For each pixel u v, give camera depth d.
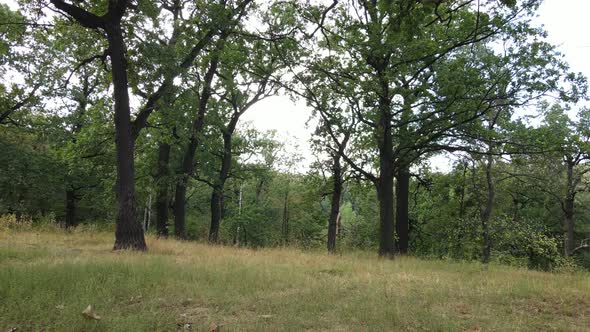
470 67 15.77
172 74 13.26
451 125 15.88
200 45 14.34
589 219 35.19
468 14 14.93
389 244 17.05
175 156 27.55
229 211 48.06
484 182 27.05
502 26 14.59
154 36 13.62
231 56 16.89
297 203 47.75
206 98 23.25
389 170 17.25
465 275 10.34
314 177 26.22
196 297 6.20
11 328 4.57
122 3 12.25
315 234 48.69
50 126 25.33
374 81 15.55
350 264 11.25
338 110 17.64
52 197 37.12
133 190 12.55
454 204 29.77
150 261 8.82
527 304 6.65
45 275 6.57
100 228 20.16
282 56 16.59
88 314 4.80
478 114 16.47
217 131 28.36
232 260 10.24
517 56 15.10
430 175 27.00
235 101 27.66
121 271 7.52
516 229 23.34
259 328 4.73
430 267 12.45
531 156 17.86
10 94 24.58
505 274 11.04
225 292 6.51
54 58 24.64
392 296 6.64
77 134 21.58
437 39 15.80
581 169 27.98
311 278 8.20
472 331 5.03
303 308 5.71
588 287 8.58
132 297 5.96
